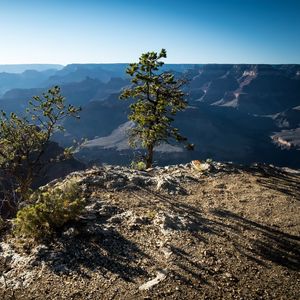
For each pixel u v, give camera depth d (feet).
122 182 55.52
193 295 31.35
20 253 37.29
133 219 43.57
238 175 65.21
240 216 47.09
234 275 34.42
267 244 40.27
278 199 53.62
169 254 36.78
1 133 76.28
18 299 30.73
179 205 49.60
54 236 39.42
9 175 81.66
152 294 31.14
